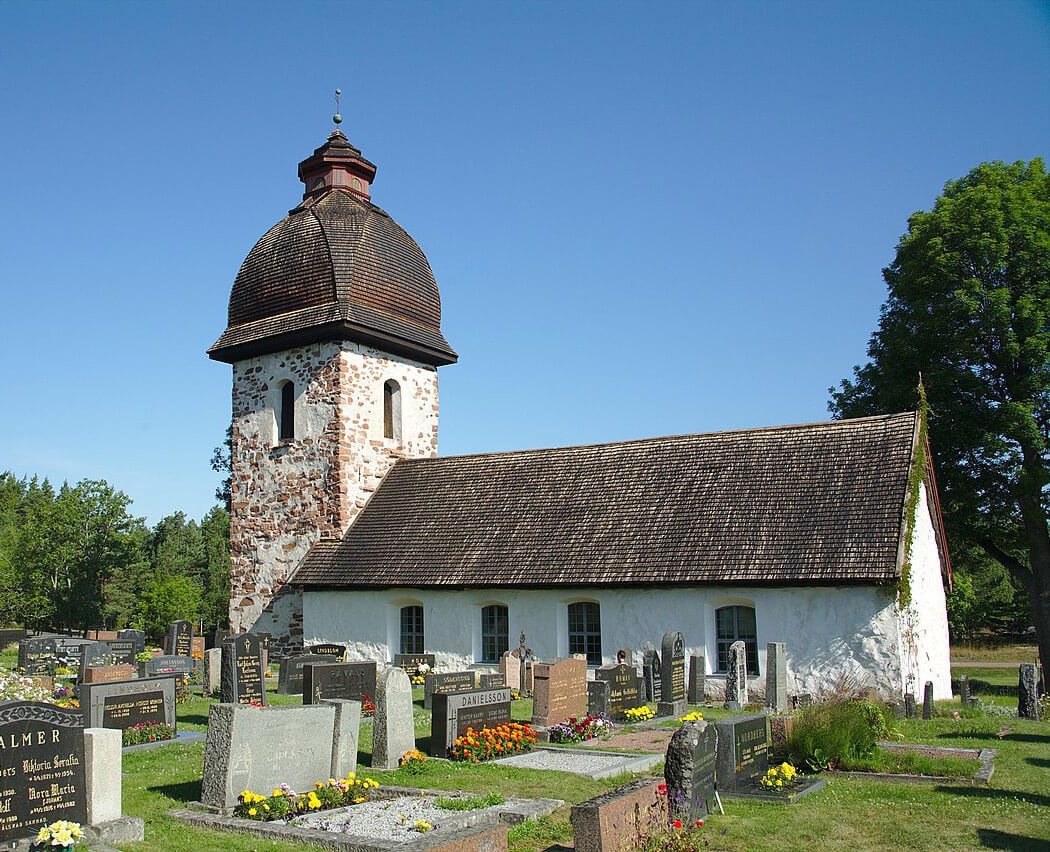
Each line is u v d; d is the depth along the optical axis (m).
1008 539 34.50
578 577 25.30
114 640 33.91
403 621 29.48
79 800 10.68
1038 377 30.25
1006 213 31.19
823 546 22.80
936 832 11.51
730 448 27.34
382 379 34.47
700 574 23.64
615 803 9.78
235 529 34.78
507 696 16.97
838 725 15.09
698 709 22.09
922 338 31.98
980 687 31.69
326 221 34.50
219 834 11.21
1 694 19.66
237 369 35.69
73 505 48.88
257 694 22.45
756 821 11.94
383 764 14.75
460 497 30.94
